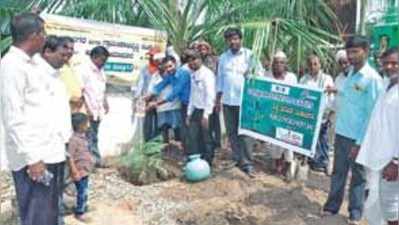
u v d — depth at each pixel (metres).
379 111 4.76
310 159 8.27
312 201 6.73
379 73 6.10
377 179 4.86
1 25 7.94
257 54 7.85
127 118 8.48
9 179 6.29
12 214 5.63
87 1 8.72
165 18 9.03
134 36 8.46
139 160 7.46
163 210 6.38
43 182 4.15
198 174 7.31
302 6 9.04
